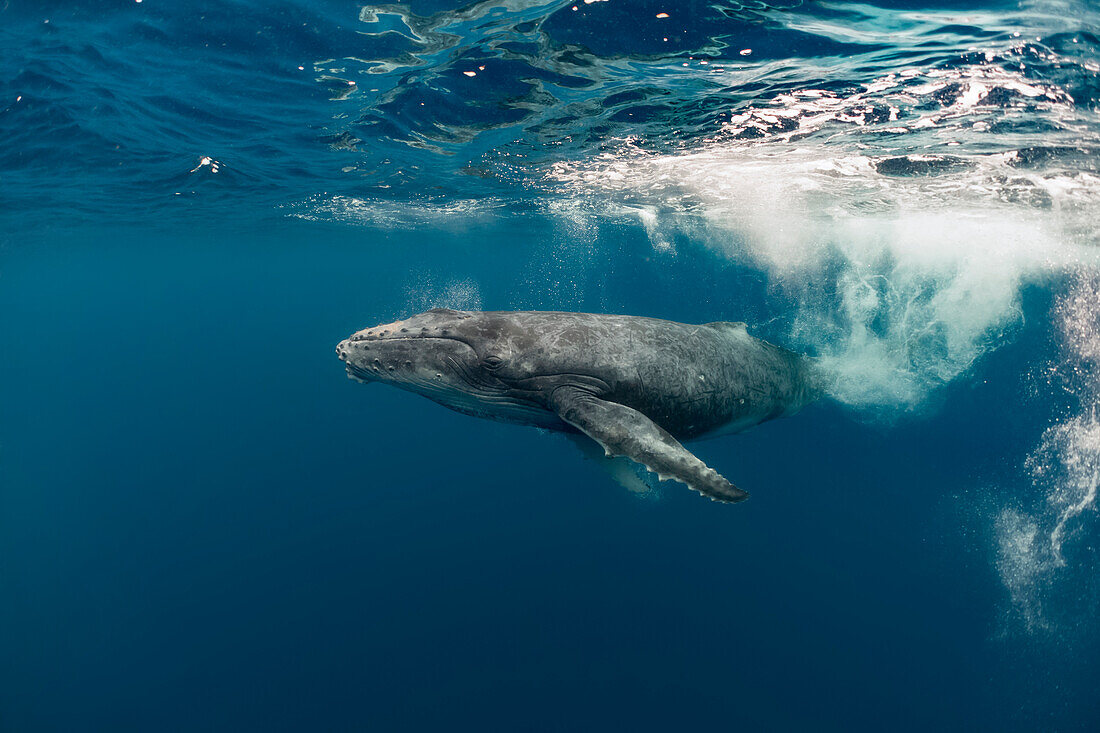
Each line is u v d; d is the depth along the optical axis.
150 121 13.10
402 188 20.75
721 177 16.31
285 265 66.00
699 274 43.50
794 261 28.09
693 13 7.71
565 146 13.97
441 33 8.75
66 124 13.30
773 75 9.06
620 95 10.47
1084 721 9.40
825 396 11.27
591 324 6.18
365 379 7.04
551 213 26.34
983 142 11.16
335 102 11.69
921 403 16.06
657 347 6.30
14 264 46.44
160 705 12.90
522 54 9.24
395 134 13.62
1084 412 15.33
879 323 15.75
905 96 9.30
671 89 10.02
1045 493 13.52
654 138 12.83
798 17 7.50
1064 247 17.97
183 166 17.34
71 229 32.19
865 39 7.77
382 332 6.68
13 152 15.05
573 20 8.16
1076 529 12.20
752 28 7.88
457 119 12.36
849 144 12.11
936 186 15.05
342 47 9.38
